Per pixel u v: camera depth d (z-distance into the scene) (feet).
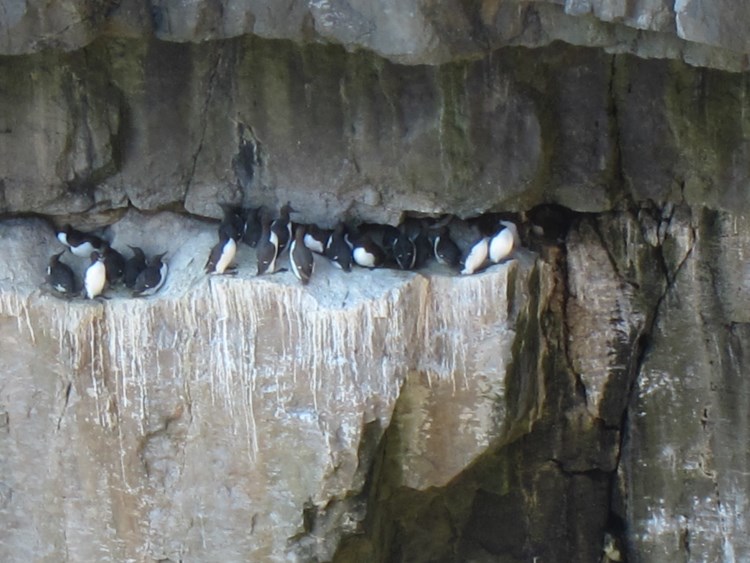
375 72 91.86
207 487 99.25
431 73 91.15
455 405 96.99
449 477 100.17
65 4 74.64
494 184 94.07
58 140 94.58
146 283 96.89
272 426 96.27
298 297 93.56
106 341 97.35
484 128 92.68
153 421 98.58
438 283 94.89
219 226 98.78
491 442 97.91
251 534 99.25
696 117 92.73
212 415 97.35
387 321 93.66
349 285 94.12
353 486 96.17
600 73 92.68
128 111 95.20
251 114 95.14
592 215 100.99
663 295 101.19
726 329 100.07
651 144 95.04
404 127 93.20
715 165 94.02
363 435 95.04
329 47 91.66
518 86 91.81
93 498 101.96
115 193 97.86
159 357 97.14
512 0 74.59
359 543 100.37
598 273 101.65
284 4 75.46
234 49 93.15
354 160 94.84
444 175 93.81
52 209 98.02
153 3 76.84
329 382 94.58
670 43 75.51
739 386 100.99
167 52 93.15
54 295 97.76
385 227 98.22
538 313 99.86
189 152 96.84
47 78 92.84
